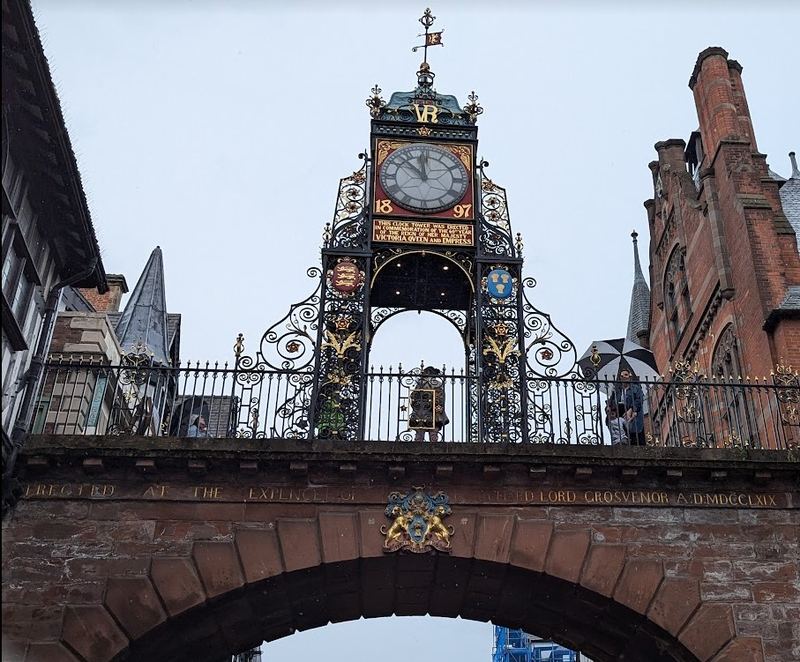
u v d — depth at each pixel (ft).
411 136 60.49
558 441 51.06
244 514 46.21
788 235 67.31
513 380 53.52
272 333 53.47
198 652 50.93
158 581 44.47
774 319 61.16
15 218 43.60
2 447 43.14
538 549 46.26
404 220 57.72
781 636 44.91
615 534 46.78
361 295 55.36
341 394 52.37
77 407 57.41
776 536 47.11
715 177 75.66
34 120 43.50
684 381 54.39
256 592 46.47
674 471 47.42
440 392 53.93
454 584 49.42
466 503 47.06
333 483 47.11
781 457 47.91
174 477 46.75
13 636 42.83
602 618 49.14
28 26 39.04
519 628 54.60
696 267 78.48
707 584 45.91
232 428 52.60
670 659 47.98
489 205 59.11
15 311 46.70
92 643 43.01
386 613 53.62
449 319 61.00
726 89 77.97
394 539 45.98
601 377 70.49
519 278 56.65
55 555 44.70
